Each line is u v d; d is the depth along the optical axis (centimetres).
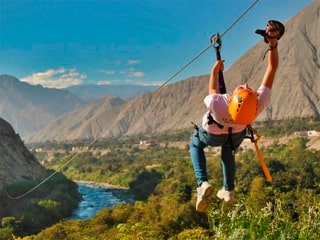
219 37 624
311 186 8550
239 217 858
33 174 15850
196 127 622
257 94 575
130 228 2273
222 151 619
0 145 15962
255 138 604
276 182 8244
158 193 11338
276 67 601
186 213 4597
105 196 12838
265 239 838
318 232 852
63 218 9400
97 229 5347
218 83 618
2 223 8331
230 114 572
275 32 593
